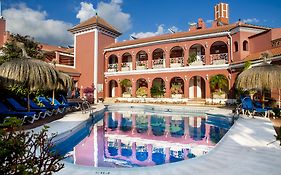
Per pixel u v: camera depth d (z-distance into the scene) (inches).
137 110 847.1
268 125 370.3
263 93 506.6
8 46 679.1
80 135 388.8
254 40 842.2
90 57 1220.5
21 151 89.7
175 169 180.5
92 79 1205.7
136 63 1159.0
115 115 695.7
